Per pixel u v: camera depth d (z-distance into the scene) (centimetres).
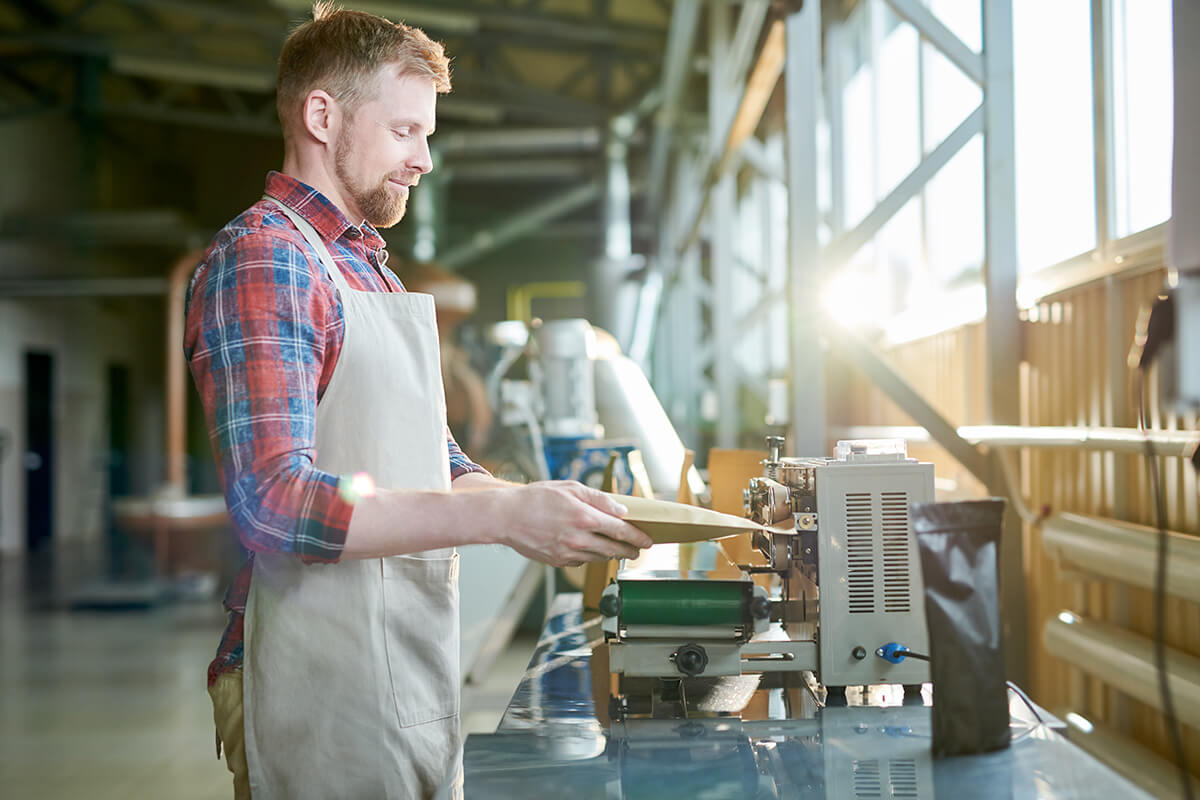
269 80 866
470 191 1420
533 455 301
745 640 103
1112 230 207
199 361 93
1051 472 240
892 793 79
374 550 88
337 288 100
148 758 326
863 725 98
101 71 987
